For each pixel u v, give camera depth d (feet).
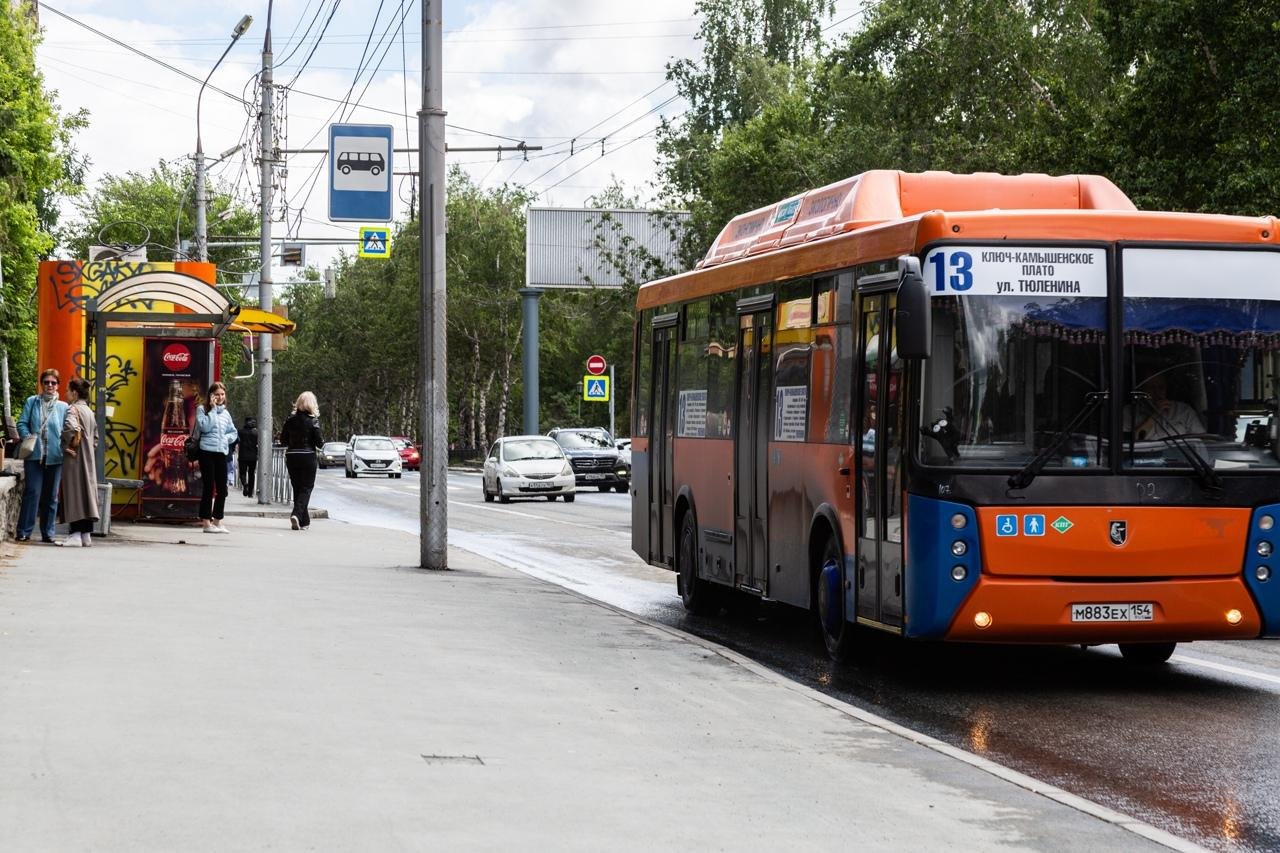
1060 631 36.42
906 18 146.82
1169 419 36.91
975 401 36.65
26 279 153.79
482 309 295.28
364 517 118.42
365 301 351.87
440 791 23.66
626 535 98.73
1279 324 37.60
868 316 40.19
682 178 206.49
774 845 21.47
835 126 172.86
